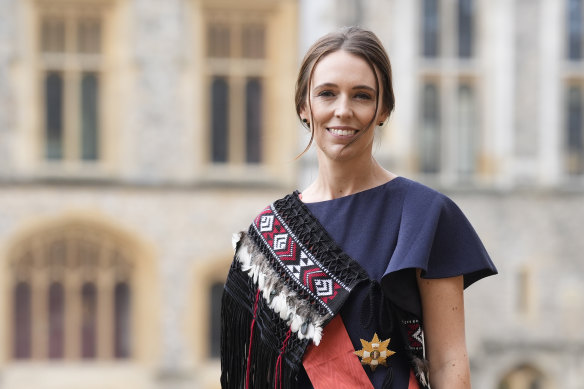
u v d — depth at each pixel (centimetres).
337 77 287
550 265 2303
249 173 2280
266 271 294
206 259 2252
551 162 2300
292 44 2284
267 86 2302
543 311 2300
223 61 2286
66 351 2247
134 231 2230
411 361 282
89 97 2253
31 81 2222
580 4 2306
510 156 2298
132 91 2238
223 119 2295
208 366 2259
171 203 2245
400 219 287
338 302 279
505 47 2291
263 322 291
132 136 2238
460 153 2317
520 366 2317
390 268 274
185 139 2250
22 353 2230
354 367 277
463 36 2308
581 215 2308
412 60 2269
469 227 289
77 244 2244
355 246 287
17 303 2227
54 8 2223
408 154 2272
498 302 2298
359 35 292
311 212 297
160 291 2244
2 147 2208
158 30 2239
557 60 2291
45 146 2245
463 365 282
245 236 308
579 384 2303
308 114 301
